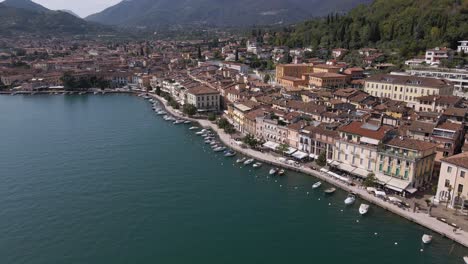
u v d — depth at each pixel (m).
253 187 125.44
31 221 103.69
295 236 96.31
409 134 131.50
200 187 125.62
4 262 86.69
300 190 122.31
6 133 195.00
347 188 118.50
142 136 190.25
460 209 100.69
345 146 128.62
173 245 92.81
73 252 90.25
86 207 111.38
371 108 178.38
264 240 94.88
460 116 141.50
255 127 177.25
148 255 88.94
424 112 154.12
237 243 93.50
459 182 99.50
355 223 101.25
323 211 108.31
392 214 103.81
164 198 117.38
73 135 191.00
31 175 135.62
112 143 176.88
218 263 86.00
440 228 93.19
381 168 118.12
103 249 91.38
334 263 85.69
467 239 88.44
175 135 193.00
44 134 193.12
